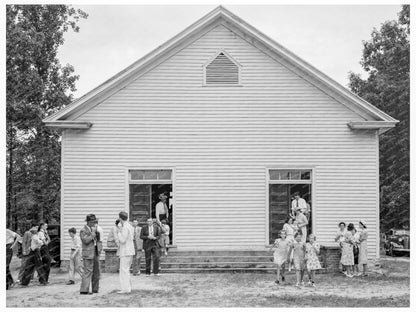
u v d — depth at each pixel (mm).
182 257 26156
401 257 38094
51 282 22984
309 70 27281
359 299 18969
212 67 27422
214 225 27078
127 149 27047
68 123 26672
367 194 27391
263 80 27469
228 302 18438
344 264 24469
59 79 40031
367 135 27516
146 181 27219
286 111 27453
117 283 22422
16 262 33312
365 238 24844
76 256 22406
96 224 20391
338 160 27422
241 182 27234
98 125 27047
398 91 42562
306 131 27453
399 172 42062
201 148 27219
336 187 27359
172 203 27094
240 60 27453
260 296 19547
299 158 27359
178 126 27219
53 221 42906
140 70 27188
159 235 24562
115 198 26938
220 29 27500
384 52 46125
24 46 36000
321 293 20266
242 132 27312
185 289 20938
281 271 23078
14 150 39719
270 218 27375
